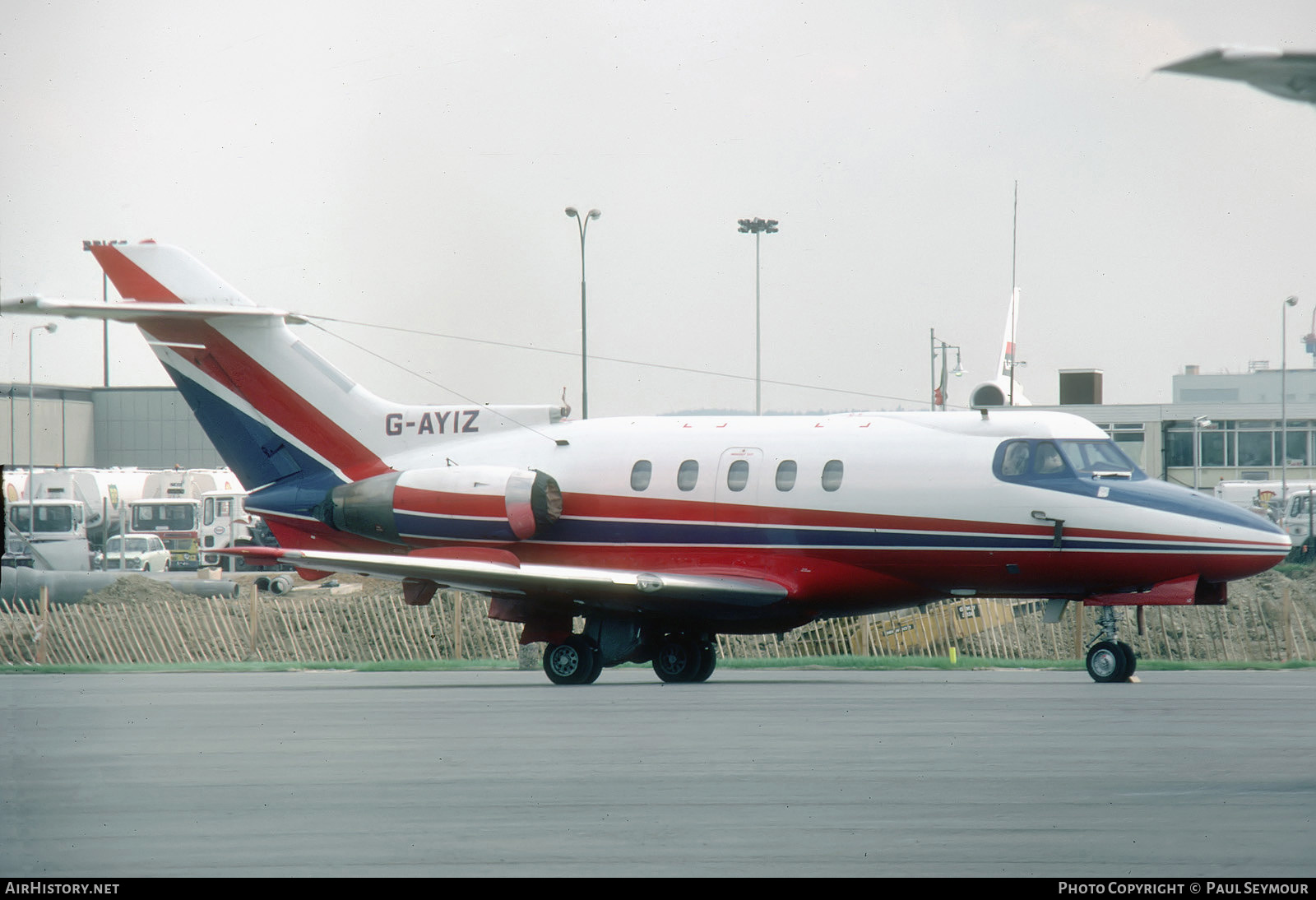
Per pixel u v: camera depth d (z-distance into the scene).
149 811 35.09
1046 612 84.88
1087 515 79.69
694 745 46.84
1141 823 31.84
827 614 86.94
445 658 129.88
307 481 98.12
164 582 171.00
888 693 69.25
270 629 132.88
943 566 82.50
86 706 65.62
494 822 33.19
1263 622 119.75
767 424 88.50
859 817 33.16
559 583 81.88
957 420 84.31
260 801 36.38
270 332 98.31
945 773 39.62
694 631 87.12
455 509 90.12
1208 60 20.89
